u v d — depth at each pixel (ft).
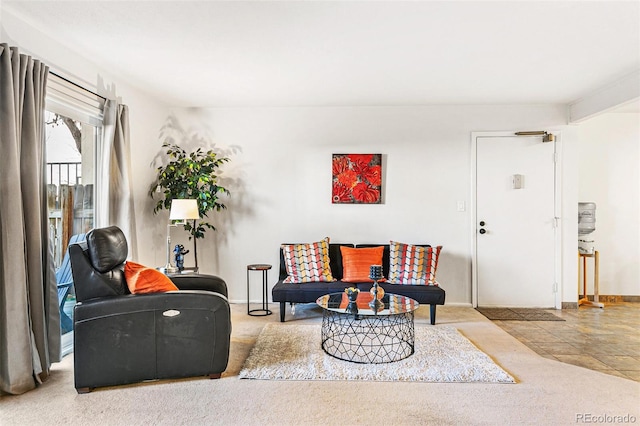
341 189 15.58
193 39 9.46
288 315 14.11
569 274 15.29
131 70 11.59
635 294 16.48
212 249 15.92
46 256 9.07
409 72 11.70
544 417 7.22
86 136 11.39
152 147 14.57
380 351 10.35
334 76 12.07
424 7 7.89
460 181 15.47
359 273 13.57
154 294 8.50
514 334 12.17
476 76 12.03
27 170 8.42
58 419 7.14
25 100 8.43
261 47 9.93
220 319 8.70
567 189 15.25
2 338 7.94
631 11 8.01
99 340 8.16
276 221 15.81
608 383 8.64
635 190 16.38
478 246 15.46
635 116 16.31
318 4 7.81
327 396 7.99
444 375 8.87
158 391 8.21
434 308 12.92
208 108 15.78
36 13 8.25
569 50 10.03
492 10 8.00
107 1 7.76
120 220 12.05
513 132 15.28
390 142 15.56
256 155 15.80
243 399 7.87
